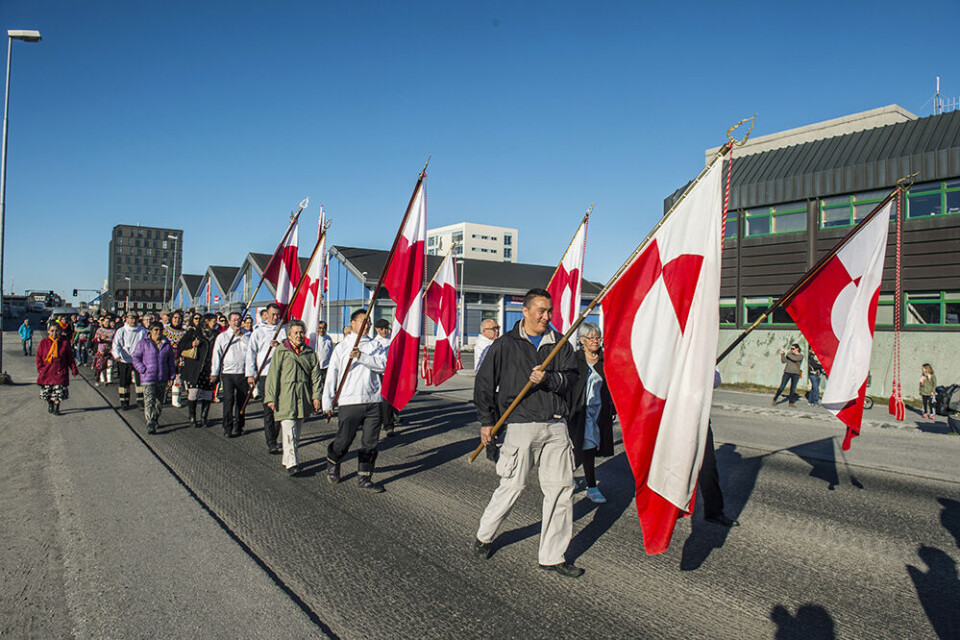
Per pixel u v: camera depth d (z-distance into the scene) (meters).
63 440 8.84
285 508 5.73
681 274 4.16
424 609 3.71
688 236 4.18
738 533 5.19
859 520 5.55
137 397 12.35
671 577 4.24
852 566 4.46
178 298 74.44
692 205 4.19
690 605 3.81
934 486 6.82
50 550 4.56
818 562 4.54
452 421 11.35
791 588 4.08
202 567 4.27
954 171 16.86
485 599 3.85
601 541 4.98
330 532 5.07
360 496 6.17
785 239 20.34
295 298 10.35
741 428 11.27
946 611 3.76
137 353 9.53
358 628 3.46
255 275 51.41
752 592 4.01
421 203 7.12
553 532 4.29
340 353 6.76
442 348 14.00
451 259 14.17
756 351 20.94
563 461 4.34
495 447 7.33
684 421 4.02
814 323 6.28
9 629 3.39
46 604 3.70
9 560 4.37
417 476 7.05
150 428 9.54
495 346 4.51
